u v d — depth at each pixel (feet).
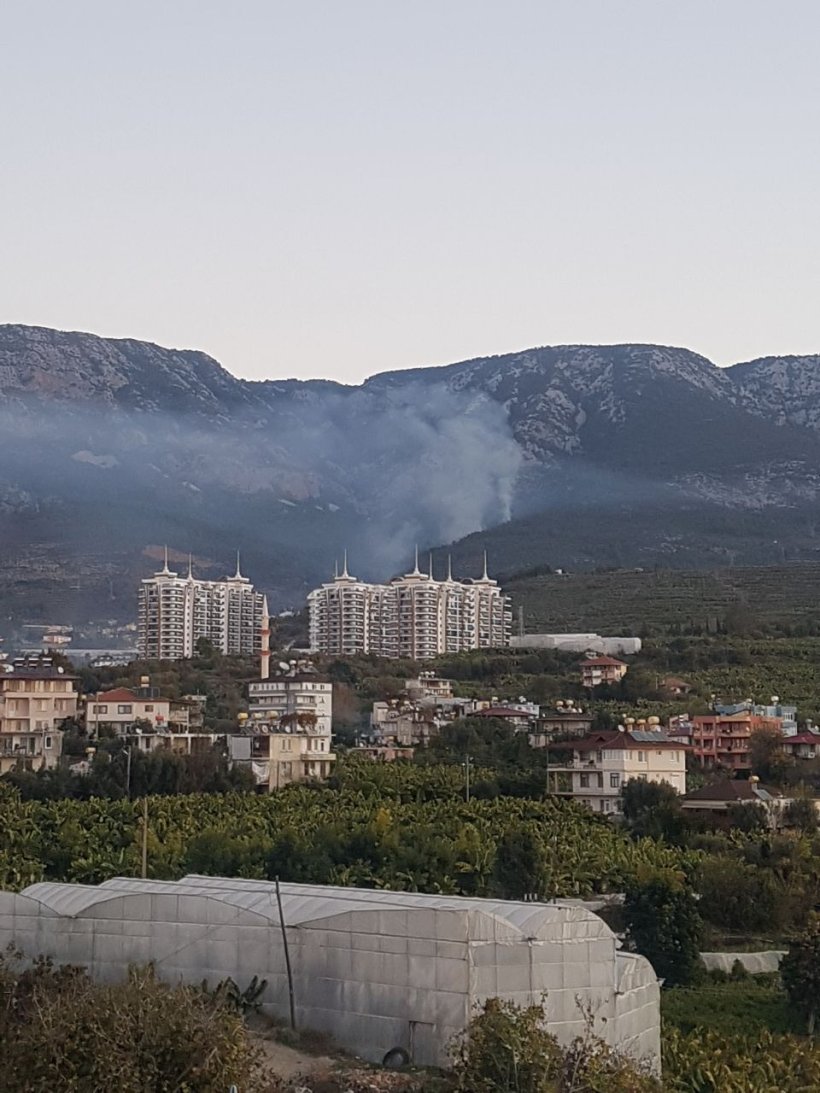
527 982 271.28
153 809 595.88
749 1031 405.80
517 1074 236.02
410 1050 269.23
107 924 307.99
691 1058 323.57
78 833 544.62
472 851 524.52
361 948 278.26
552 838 560.20
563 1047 259.19
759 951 482.28
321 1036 276.41
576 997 275.59
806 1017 414.21
